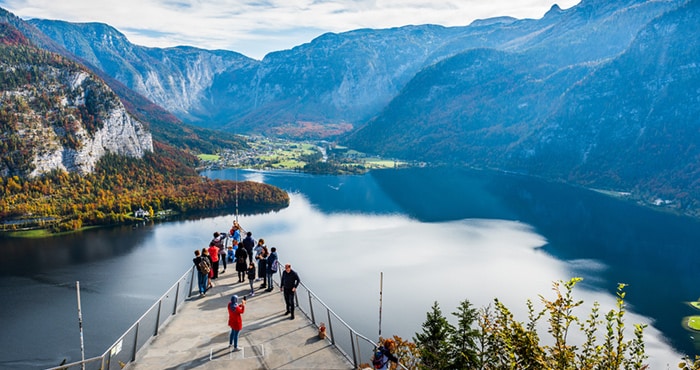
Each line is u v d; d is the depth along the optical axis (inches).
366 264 4702.3
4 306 3722.9
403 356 1056.2
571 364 715.4
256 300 1144.8
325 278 4274.1
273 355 887.1
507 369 786.8
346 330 3144.7
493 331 820.0
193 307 1099.3
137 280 4323.3
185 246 5472.4
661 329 3533.5
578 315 3678.6
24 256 5036.9
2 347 3058.6
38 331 3289.9
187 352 891.4
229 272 1353.3
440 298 3848.4
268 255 1249.4
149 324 2080.5
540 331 3307.1
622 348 669.3
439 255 5073.8
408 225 6486.2
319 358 881.5
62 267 4687.5
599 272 4702.3
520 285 4237.2
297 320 1037.8
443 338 1229.1
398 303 3710.6
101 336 3225.9
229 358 870.4
